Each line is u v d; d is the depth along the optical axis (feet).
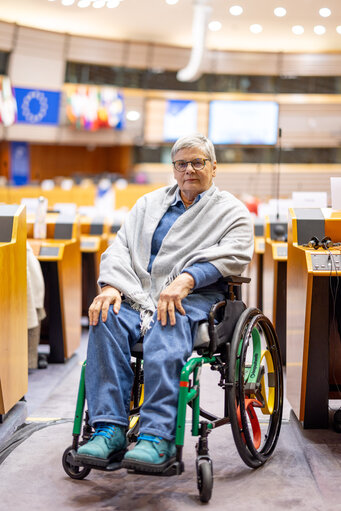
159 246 8.12
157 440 6.74
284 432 9.49
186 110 61.67
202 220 8.03
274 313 14.29
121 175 61.36
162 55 55.88
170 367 6.95
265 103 61.93
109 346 7.25
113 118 59.11
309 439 9.04
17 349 9.62
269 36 50.93
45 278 14.69
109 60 54.44
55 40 50.93
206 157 8.07
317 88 61.36
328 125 62.54
